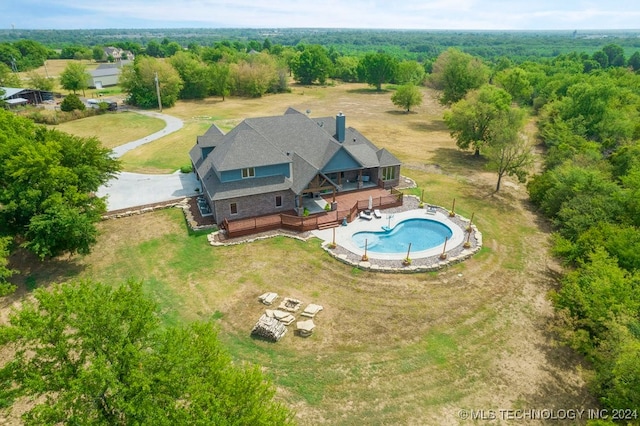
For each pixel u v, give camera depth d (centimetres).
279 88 13125
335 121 5131
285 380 2144
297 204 4022
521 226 4025
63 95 11519
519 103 10069
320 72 15138
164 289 2891
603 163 4369
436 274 3142
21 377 1352
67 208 2973
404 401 2050
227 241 3516
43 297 1413
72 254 3166
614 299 2194
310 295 2845
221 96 11956
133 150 6222
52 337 1371
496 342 2462
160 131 7425
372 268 3141
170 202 4225
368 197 4431
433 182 5097
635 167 3875
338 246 3475
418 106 10756
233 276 3044
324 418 1945
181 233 3656
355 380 2158
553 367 2292
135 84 9950
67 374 1360
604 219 3216
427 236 3744
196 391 1355
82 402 1340
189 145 6488
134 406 1284
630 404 1805
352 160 4391
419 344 2419
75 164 3500
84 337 1412
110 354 1399
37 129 3766
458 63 8831
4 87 10512
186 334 1524
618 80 9838
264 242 3538
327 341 2417
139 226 3781
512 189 4978
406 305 2767
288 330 2500
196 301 2762
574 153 5009
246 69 11919
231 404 1361
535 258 3444
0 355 2219
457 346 2417
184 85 11306
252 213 3894
